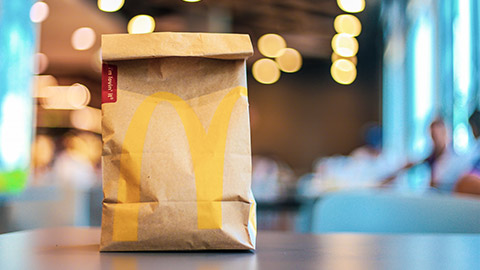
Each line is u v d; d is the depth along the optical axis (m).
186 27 6.71
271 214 4.23
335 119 9.08
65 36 7.15
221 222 0.66
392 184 3.47
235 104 0.70
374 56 8.84
